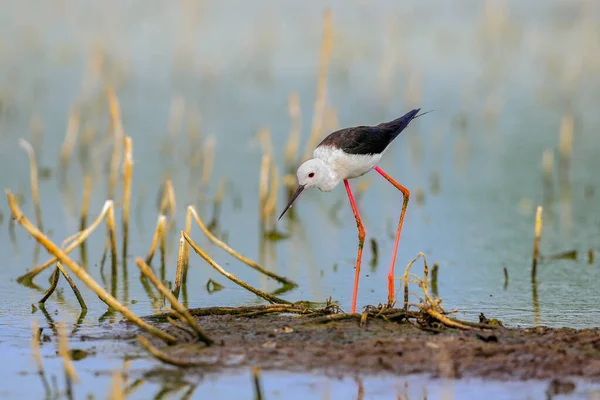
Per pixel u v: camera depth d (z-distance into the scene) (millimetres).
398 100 20984
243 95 21328
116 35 25453
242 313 9750
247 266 12336
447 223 14297
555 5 28312
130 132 18875
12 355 8867
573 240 13422
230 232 13852
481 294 11070
